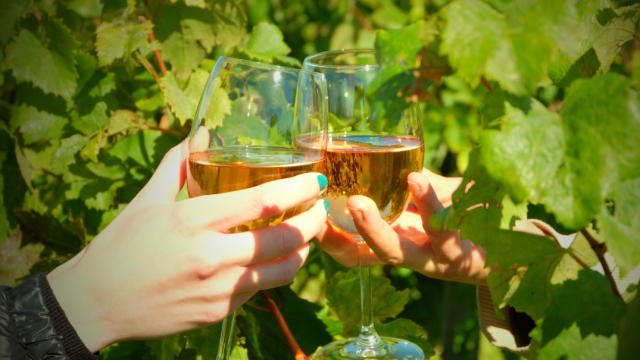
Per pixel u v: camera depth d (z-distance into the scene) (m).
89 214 0.68
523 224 0.59
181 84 0.66
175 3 0.65
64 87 0.65
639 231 0.40
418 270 0.60
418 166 0.57
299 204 0.50
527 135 0.41
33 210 0.69
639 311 0.44
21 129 0.66
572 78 0.44
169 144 0.68
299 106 0.53
